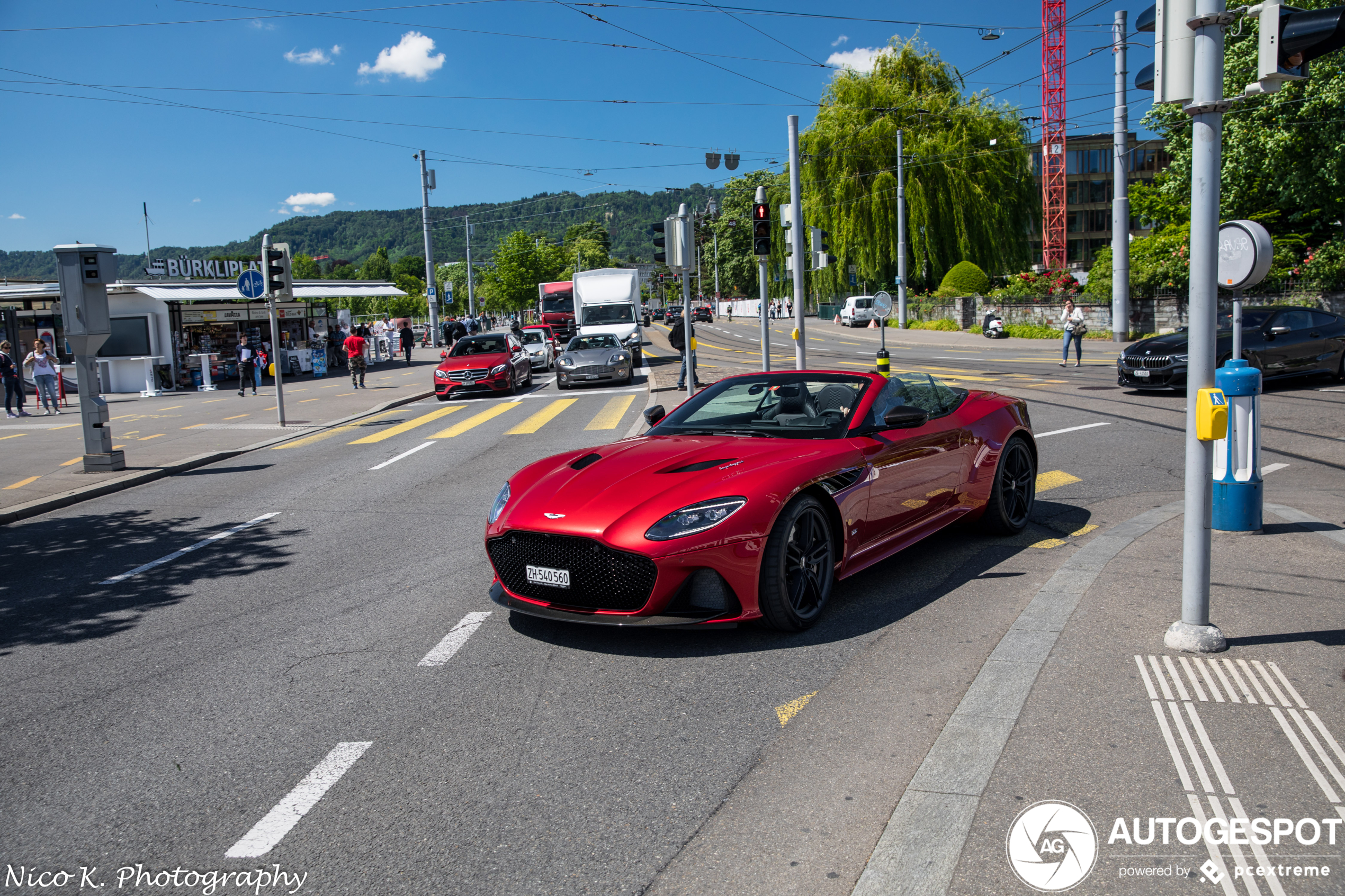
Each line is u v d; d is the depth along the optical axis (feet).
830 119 150.41
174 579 21.38
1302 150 86.94
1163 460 30.45
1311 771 9.85
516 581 15.55
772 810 9.78
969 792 9.75
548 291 142.10
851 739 11.30
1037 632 14.14
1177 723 11.00
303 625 17.28
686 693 13.00
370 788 10.72
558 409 58.23
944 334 137.80
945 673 13.17
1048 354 92.53
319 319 113.70
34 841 9.90
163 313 89.10
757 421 18.52
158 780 11.19
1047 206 222.28
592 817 9.83
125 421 62.28
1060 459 31.37
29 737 12.69
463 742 11.82
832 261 54.70
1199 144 12.24
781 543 14.70
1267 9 11.74
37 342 69.92
